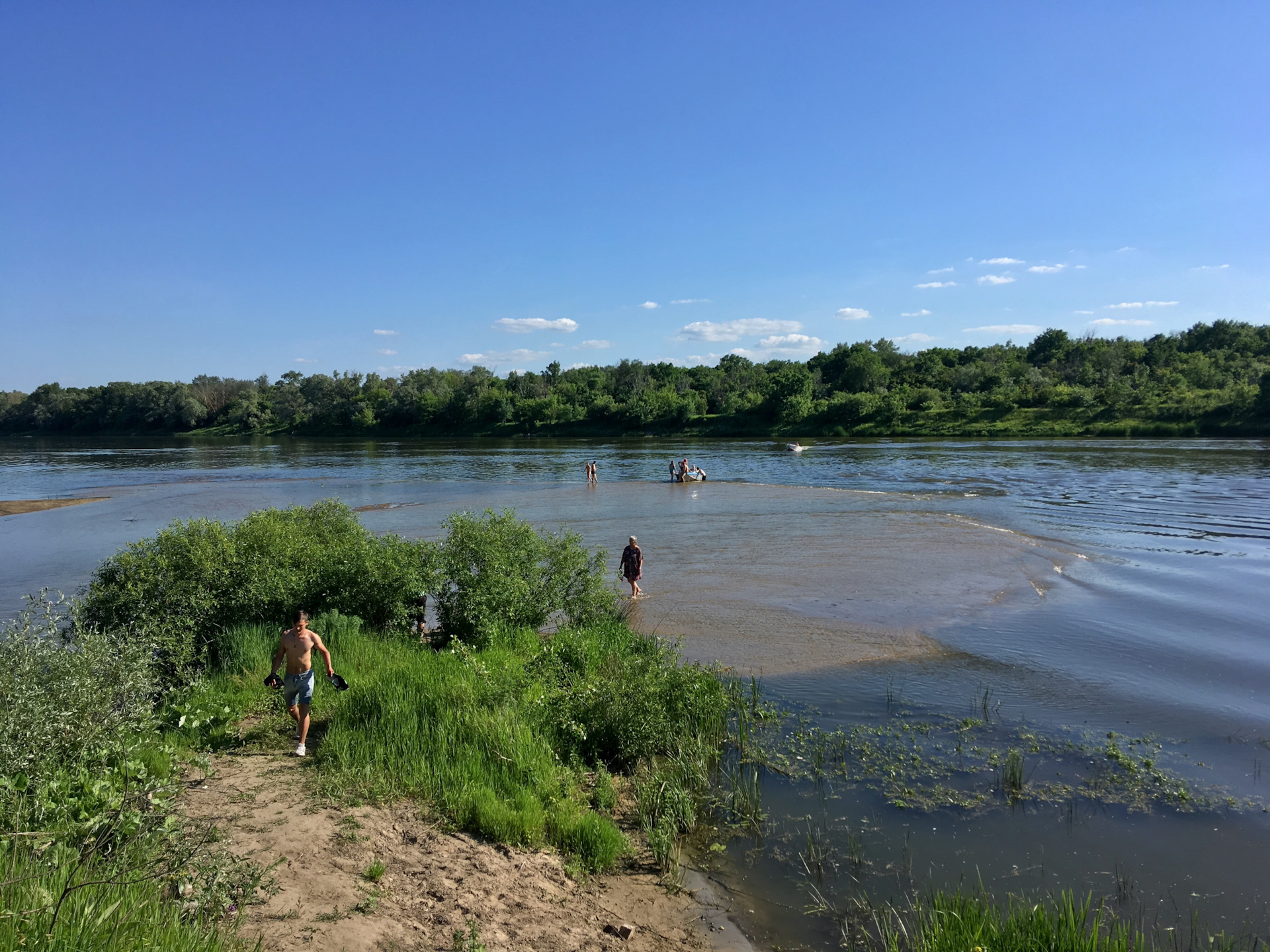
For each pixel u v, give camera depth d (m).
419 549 14.98
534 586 15.39
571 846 7.63
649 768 9.60
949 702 11.57
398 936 5.48
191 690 10.51
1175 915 6.50
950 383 119.75
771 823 8.23
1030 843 7.74
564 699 10.25
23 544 28.86
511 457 75.69
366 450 94.12
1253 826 8.00
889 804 8.59
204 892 5.29
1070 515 30.47
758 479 49.28
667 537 26.78
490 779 8.47
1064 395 95.56
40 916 4.47
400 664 11.58
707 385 147.38
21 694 7.12
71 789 6.52
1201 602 17.22
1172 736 10.28
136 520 35.19
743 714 10.91
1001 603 17.30
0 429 176.25
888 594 18.30
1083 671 12.82
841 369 144.75
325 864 6.42
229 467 67.94
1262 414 77.94
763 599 17.91
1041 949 5.70
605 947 5.94
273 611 13.68
